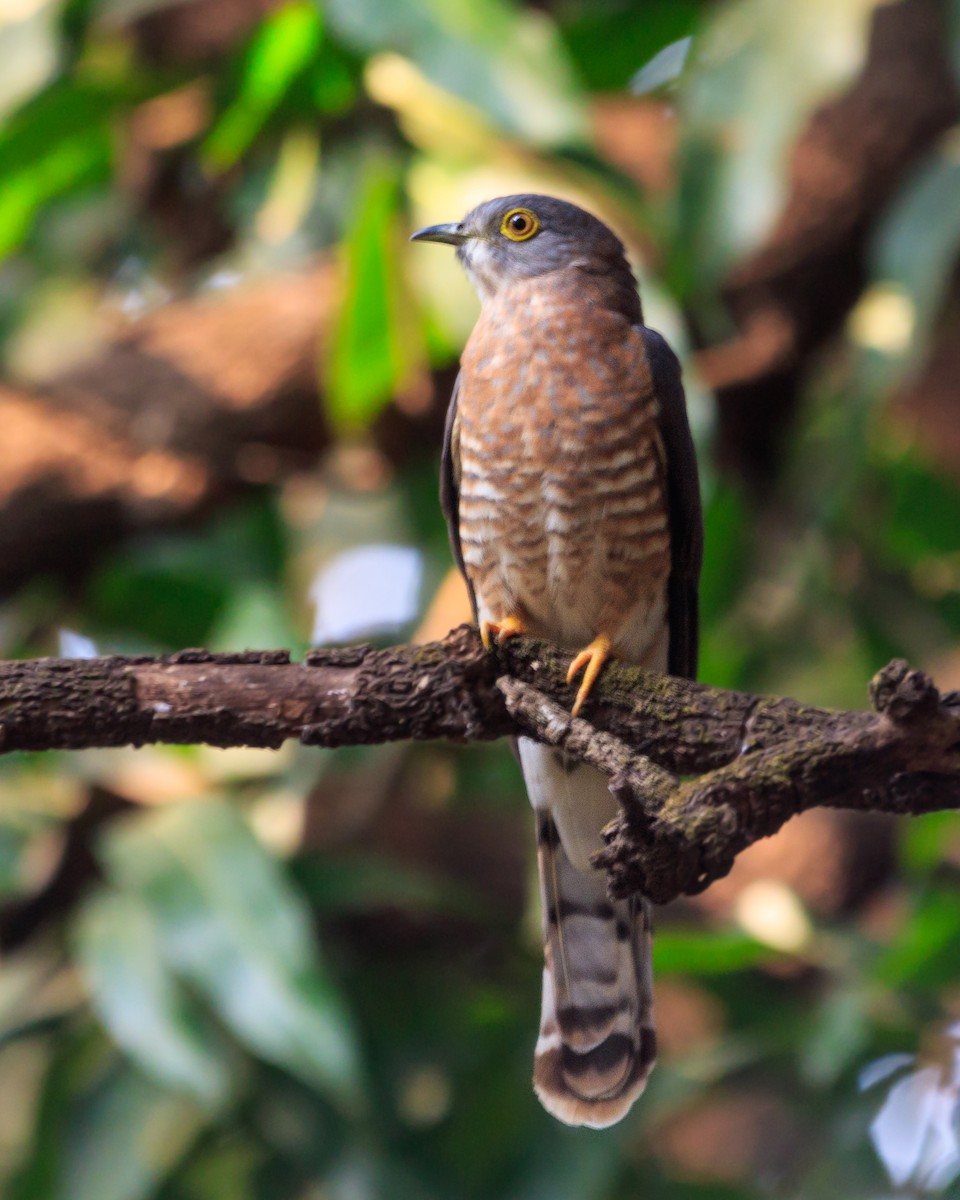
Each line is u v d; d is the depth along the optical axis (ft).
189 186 41.19
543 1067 26.63
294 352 36.86
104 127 38.34
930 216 32.60
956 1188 30.99
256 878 31.07
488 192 34.01
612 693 22.13
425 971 37.11
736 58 32.40
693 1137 42.22
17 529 36.70
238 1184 34.06
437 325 33.60
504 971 38.78
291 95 36.63
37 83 36.58
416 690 21.31
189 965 30.19
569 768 26.91
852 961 34.63
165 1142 34.14
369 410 34.94
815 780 18.98
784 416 39.40
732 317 38.42
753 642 38.55
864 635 39.40
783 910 35.50
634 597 27.25
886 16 38.50
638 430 26.73
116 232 42.68
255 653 21.48
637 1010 26.76
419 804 41.47
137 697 21.09
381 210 33.09
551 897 27.35
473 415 27.22
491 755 38.83
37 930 36.40
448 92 32.32
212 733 21.35
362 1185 33.14
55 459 36.65
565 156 33.58
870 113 37.70
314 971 30.04
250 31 37.29
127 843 31.81
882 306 34.19
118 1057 33.94
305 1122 34.04
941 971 32.37
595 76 39.58
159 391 37.04
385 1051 35.27
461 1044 35.58
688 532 27.73
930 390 39.93
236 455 37.32
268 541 38.34
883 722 19.13
